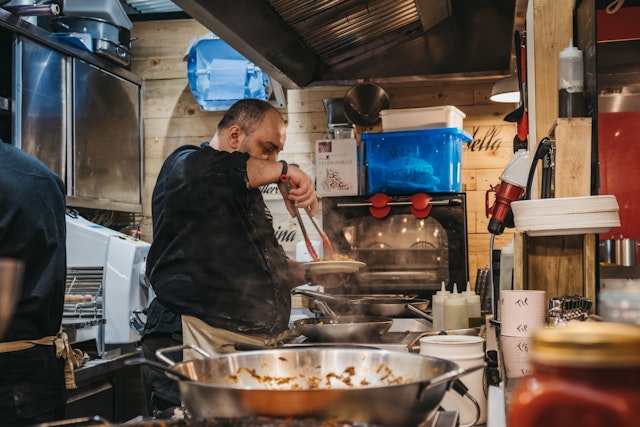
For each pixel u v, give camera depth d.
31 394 2.48
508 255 2.64
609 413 0.56
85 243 4.07
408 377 1.16
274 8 2.78
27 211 2.48
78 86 4.44
